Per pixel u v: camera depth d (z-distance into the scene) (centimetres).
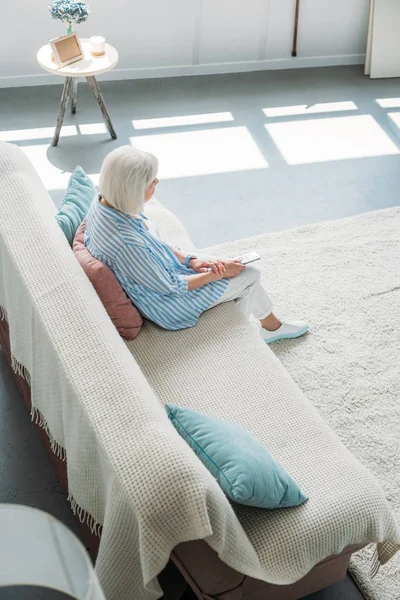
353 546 199
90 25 429
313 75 480
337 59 490
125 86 452
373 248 342
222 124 425
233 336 238
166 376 221
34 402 219
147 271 225
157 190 372
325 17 475
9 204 223
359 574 218
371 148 416
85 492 190
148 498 147
